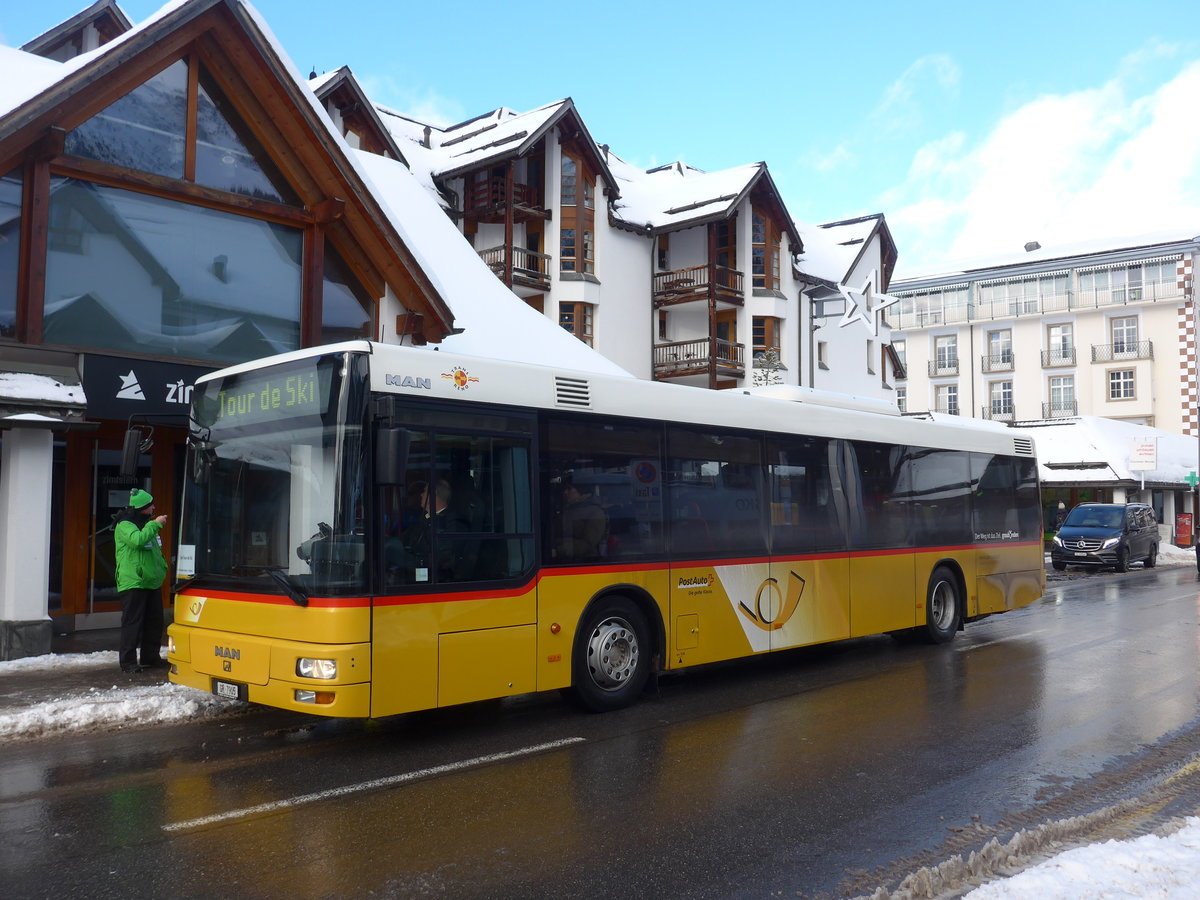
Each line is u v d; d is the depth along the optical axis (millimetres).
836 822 5402
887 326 42688
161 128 12586
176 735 7410
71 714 7617
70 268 11656
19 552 10578
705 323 35656
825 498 10586
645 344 33719
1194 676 10055
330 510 6465
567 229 31156
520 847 4980
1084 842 5105
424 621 6723
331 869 4668
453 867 4703
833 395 11352
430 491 6895
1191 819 5328
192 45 12805
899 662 11047
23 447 10641
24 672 9773
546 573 7633
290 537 6707
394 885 4477
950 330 65812
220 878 4551
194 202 12844
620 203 34125
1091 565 27109
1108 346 60344
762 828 5293
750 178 34312
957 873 4598
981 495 13258
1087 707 8492
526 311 19422
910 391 67125
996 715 8164
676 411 8945
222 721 7887
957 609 12734
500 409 7438
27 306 11023
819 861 4816
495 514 7312
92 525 13094
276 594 6672
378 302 14977
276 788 6008
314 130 13430
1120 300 60031
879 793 5941
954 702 8719
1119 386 59969
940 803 5754
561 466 7863
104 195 12016
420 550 6766
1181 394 58031
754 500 9688
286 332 13891
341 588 6355
